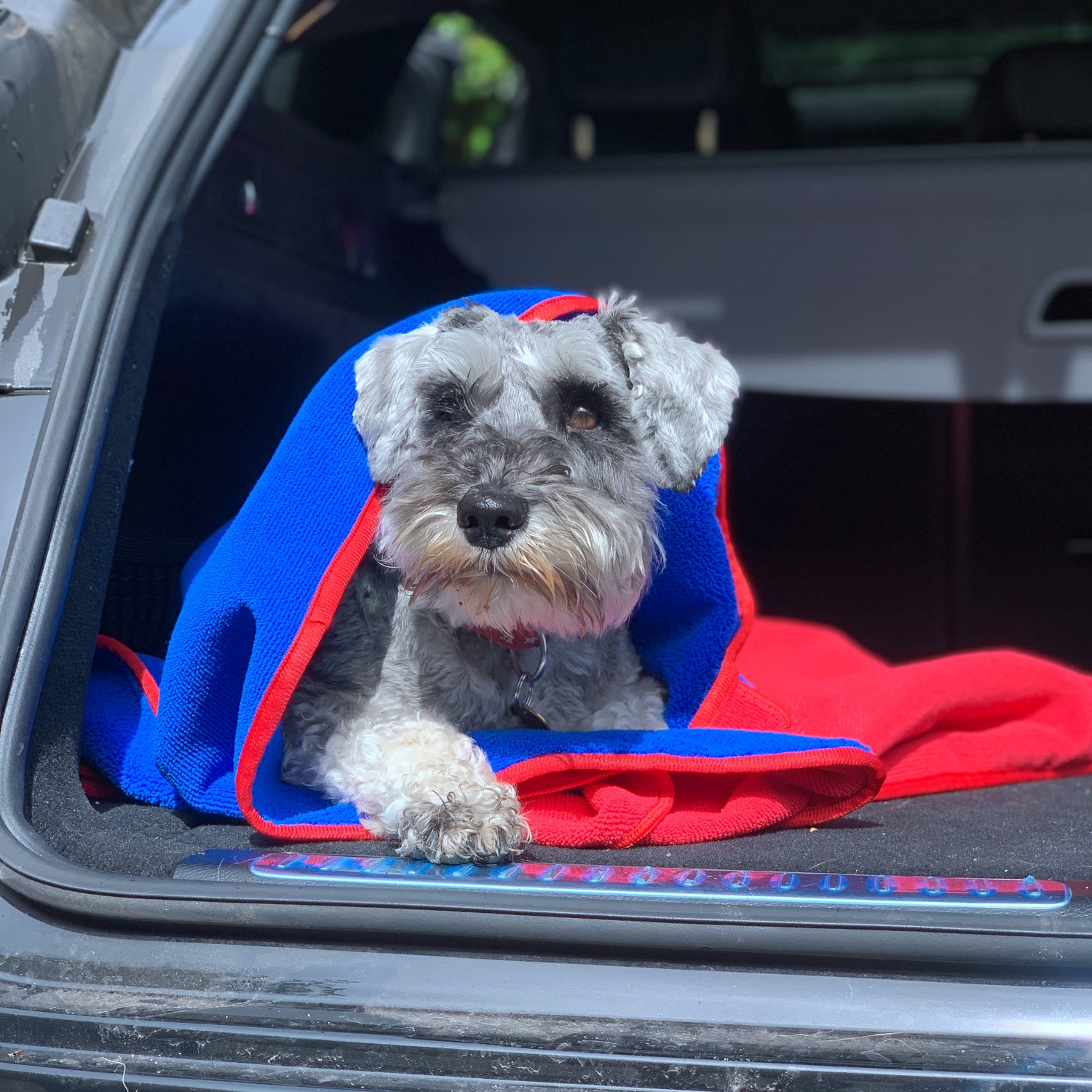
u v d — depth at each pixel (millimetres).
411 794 502
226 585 541
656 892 388
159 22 653
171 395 754
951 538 1152
